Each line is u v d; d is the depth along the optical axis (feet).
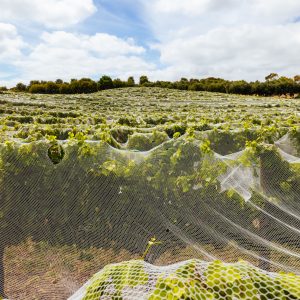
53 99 176.14
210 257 17.90
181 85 331.98
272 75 376.27
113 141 27.86
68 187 18.04
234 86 310.86
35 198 17.99
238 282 7.89
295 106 142.31
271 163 21.01
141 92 272.10
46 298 15.98
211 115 78.13
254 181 20.43
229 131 31.89
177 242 17.89
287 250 18.94
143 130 36.70
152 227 17.95
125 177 18.20
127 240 17.58
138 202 18.08
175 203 18.47
